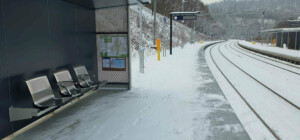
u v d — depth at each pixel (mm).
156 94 6668
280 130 4418
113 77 7285
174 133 4074
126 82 7246
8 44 4031
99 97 6387
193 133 4070
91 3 6090
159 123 4520
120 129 4262
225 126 4375
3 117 3951
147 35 24531
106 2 6102
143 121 4633
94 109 5379
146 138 3889
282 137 4125
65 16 5711
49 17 5129
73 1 5715
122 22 7012
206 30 91000
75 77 6211
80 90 5516
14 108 4039
